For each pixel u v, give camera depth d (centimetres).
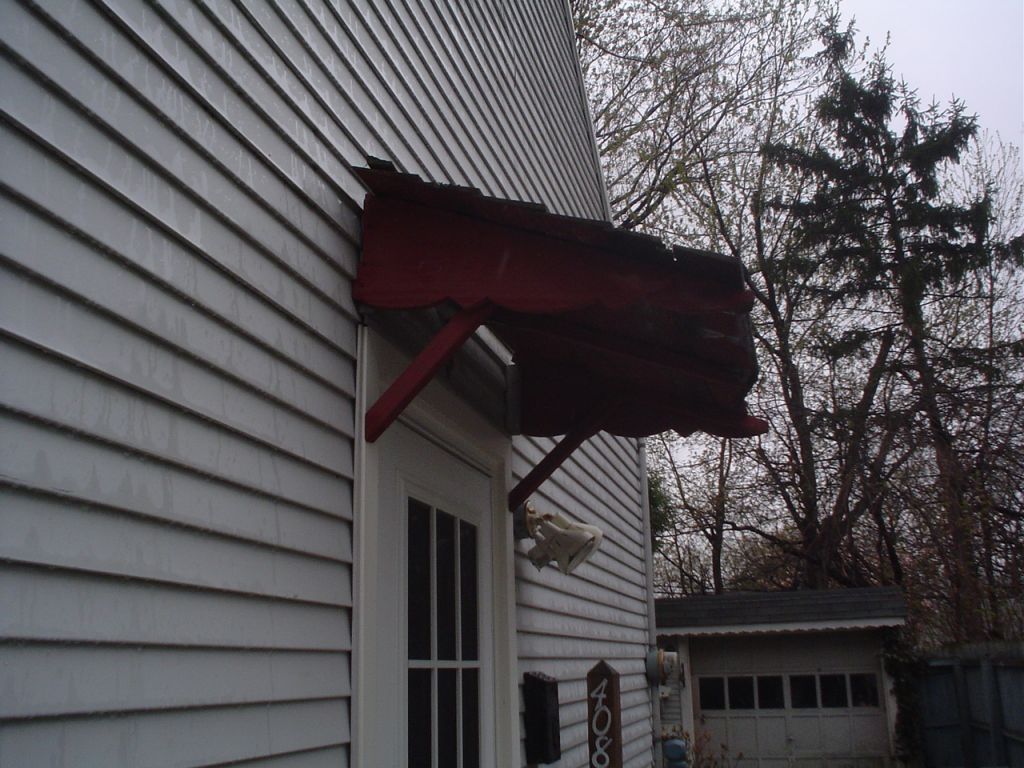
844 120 1691
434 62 370
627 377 365
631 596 786
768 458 1725
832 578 1688
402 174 261
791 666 1180
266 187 227
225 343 203
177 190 192
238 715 193
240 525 200
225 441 199
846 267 1667
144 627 167
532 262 269
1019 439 1516
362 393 262
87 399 160
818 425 1616
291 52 247
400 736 275
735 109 1612
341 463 249
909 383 1608
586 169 716
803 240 1673
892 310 1658
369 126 294
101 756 155
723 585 2031
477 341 375
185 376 188
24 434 147
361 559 248
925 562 1548
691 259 247
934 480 1552
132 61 181
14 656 140
